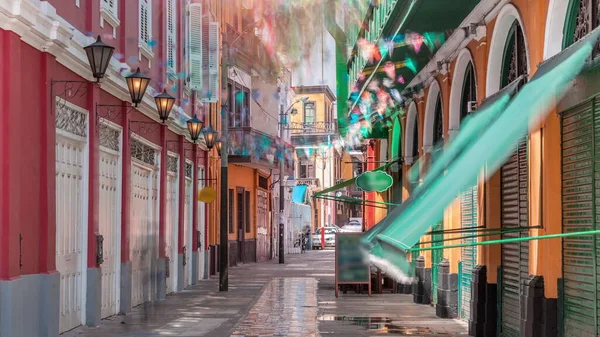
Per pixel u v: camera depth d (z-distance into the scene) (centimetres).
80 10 1142
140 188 1549
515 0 930
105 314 1288
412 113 1698
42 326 977
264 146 3188
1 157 878
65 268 1092
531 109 733
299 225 4838
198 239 2144
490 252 1055
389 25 1188
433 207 696
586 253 744
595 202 722
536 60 838
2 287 870
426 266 1558
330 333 1152
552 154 812
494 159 698
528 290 831
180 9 1914
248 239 3369
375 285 1795
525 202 925
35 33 940
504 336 1023
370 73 1527
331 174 5631
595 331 720
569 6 794
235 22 2911
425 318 1329
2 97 879
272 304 1577
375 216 2222
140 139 1505
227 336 1110
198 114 2172
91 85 1177
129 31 1409
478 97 1108
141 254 1556
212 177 2502
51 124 1008
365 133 2056
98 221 1212
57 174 1061
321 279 2297
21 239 921
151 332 1142
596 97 716
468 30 1120
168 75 1759
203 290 1914
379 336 1116
